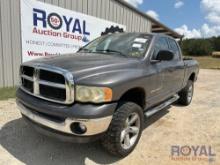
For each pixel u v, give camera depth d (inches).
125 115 116.6
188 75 226.8
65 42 322.3
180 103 245.0
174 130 168.7
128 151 126.4
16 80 274.8
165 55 145.6
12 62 267.6
